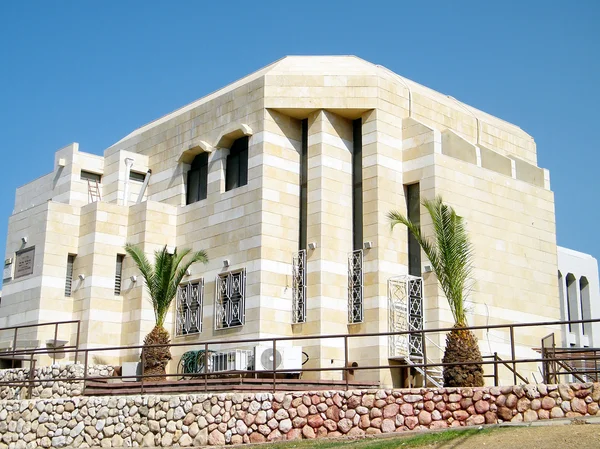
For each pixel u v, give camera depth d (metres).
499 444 15.90
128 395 23.27
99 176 37.91
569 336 42.12
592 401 17.92
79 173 37.22
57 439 22.58
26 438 23.05
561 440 15.54
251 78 33.88
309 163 31.16
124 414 22.02
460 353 22.17
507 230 33.03
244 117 32.03
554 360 18.11
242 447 19.91
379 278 29.53
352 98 31.14
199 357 29.94
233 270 30.86
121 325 33.22
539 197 35.00
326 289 29.67
